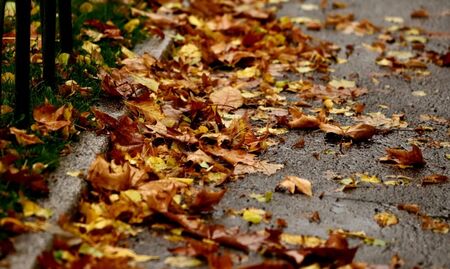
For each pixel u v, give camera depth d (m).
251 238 3.77
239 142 4.99
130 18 7.09
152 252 3.68
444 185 4.61
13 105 4.62
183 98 5.58
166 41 6.71
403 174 4.75
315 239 3.87
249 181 4.54
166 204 3.97
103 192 4.08
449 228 4.09
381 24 8.40
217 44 7.01
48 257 3.34
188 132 5.04
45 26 4.86
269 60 6.86
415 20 8.59
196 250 3.61
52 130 4.42
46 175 4.05
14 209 3.71
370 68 6.93
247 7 8.52
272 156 4.93
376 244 3.90
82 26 6.48
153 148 4.72
